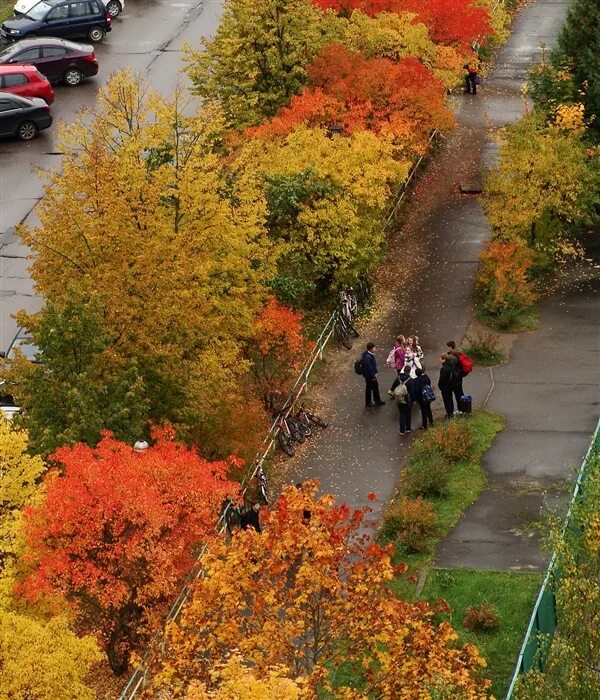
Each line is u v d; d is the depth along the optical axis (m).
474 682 24.30
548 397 38.56
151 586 27.84
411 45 52.25
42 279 35.09
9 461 28.94
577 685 21.80
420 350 37.69
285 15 50.56
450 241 48.94
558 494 33.75
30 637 24.95
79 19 65.31
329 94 48.53
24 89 57.28
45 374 31.50
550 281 45.62
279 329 38.09
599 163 46.78
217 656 24.48
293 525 24.34
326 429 37.97
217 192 40.91
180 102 57.56
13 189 52.72
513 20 70.38
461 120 58.44
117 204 35.34
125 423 30.94
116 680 29.06
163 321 33.62
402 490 34.59
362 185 43.31
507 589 30.06
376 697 23.88
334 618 24.02
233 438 34.50
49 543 27.53
